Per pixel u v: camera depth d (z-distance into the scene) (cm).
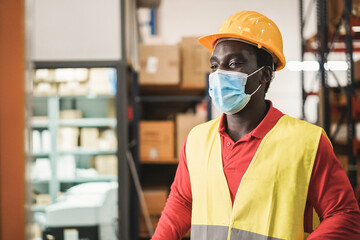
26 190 168
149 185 374
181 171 112
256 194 92
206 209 99
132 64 311
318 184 89
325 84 303
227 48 100
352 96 253
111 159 336
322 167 89
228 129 106
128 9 295
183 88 370
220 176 98
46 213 310
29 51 167
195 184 103
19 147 167
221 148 102
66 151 327
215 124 110
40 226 322
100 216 313
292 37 551
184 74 361
